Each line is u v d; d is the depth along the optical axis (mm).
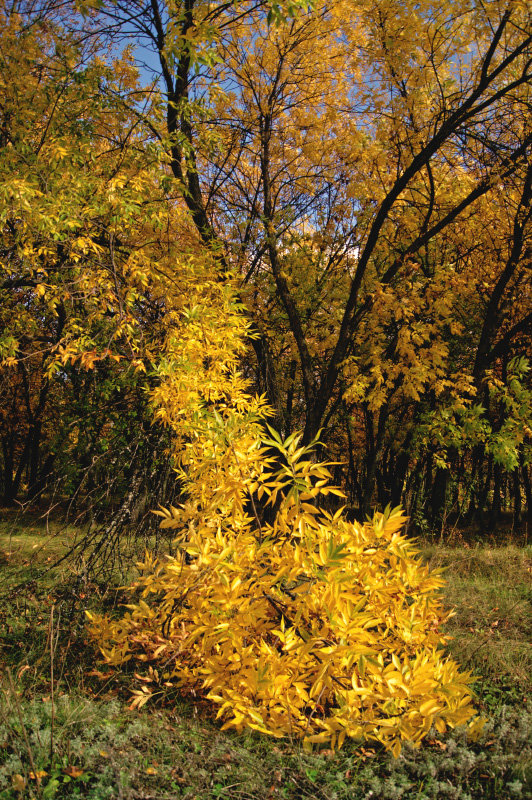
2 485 21359
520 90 9070
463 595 5941
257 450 4062
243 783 2785
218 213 10047
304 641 3551
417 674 3316
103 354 4773
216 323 5516
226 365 5586
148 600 5098
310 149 10383
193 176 8297
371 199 10328
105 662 4000
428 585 3875
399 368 8516
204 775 2809
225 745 3096
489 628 4984
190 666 3980
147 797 2584
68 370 8555
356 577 3744
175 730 3322
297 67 9562
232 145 9609
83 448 7434
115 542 5078
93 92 6820
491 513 12352
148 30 7527
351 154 9984
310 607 3602
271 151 10562
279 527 3758
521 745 3131
